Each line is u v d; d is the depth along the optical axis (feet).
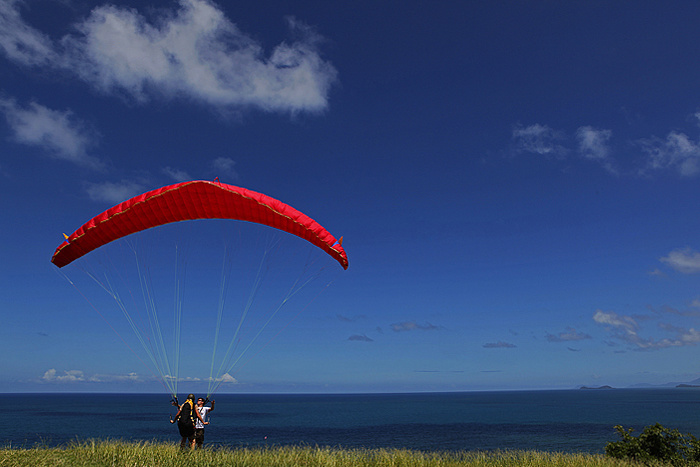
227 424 269.64
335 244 48.24
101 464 36.99
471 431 214.90
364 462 45.01
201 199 47.73
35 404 641.81
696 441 57.06
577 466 50.98
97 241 50.03
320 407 555.69
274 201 47.83
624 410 411.75
